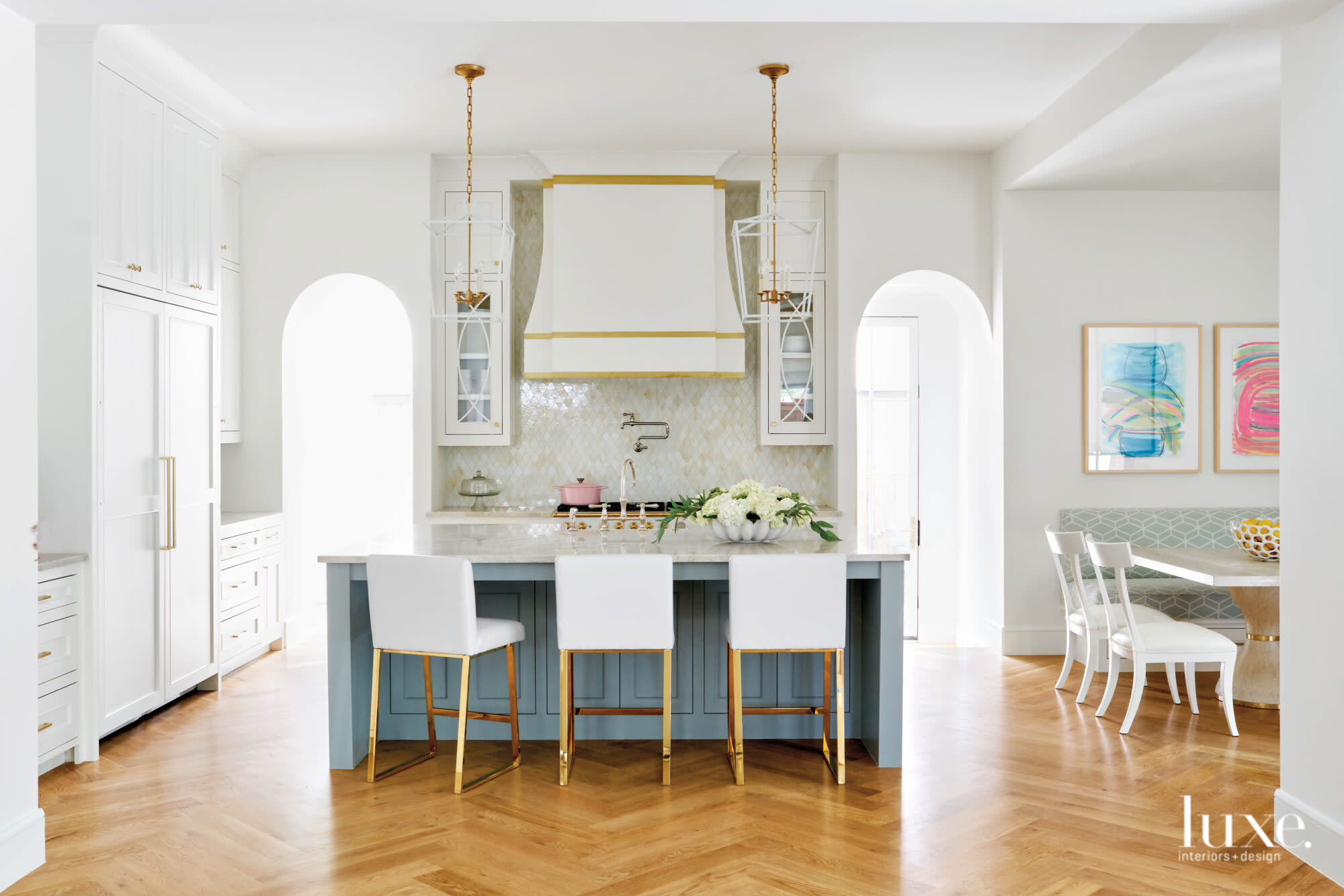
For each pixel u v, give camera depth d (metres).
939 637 6.05
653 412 6.17
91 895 2.61
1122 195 5.54
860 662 3.98
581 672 3.95
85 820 3.13
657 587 3.38
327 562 3.57
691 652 3.96
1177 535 5.47
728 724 3.75
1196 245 5.55
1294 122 2.89
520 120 5.07
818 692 3.97
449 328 5.79
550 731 3.95
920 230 5.70
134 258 4.06
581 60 4.24
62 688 3.61
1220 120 4.25
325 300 6.06
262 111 4.89
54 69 3.74
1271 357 5.53
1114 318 5.56
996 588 5.71
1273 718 4.30
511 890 2.62
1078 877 2.71
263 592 5.47
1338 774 2.69
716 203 5.70
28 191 2.81
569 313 5.59
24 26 2.79
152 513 4.19
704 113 4.96
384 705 3.96
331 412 6.58
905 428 6.09
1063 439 5.55
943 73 4.39
